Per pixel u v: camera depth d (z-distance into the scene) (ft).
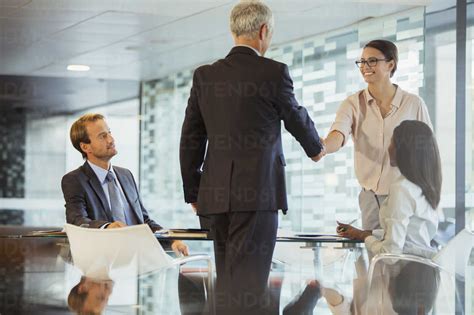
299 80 32.17
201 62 39.11
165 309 11.45
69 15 28.55
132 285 13.94
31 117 46.09
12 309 11.85
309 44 31.55
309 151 12.09
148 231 11.32
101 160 14.88
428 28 26.21
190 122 12.38
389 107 14.70
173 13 28.07
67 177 14.51
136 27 30.58
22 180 46.60
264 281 12.01
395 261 15.65
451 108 25.75
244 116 11.56
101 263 11.87
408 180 13.42
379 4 26.13
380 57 14.61
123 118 45.39
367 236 13.39
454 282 13.50
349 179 29.07
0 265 17.19
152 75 43.80
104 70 42.55
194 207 12.93
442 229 24.63
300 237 13.05
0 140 45.91
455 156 25.54
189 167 12.60
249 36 11.82
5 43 34.86
